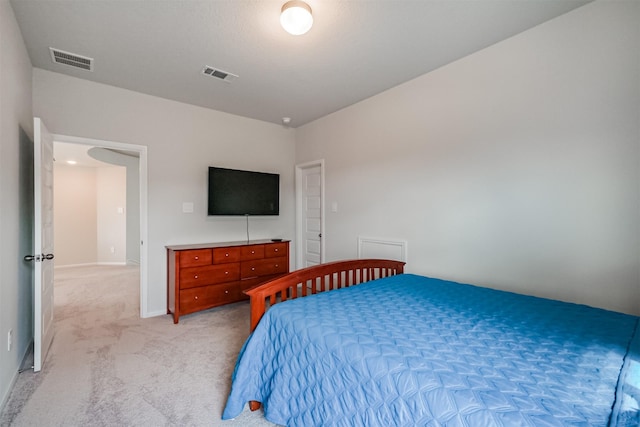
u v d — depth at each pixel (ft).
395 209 10.50
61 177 21.03
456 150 8.74
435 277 9.25
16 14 6.57
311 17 6.33
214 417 5.48
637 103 5.82
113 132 10.39
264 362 5.31
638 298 5.83
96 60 8.63
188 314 11.07
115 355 7.84
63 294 13.82
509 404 2.85
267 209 14.05
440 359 3.69
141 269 11.00
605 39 6.18
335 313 5.32
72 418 5.40
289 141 15.35
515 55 7.50
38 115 9.06
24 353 7.47
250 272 12.22
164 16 6.72
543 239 7.06
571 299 6.63
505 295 6.56
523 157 7.37
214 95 11.22
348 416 3.82
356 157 12.04
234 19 6.85
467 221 8.48
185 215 12.01
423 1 6.26
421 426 3.10
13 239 6.46
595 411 2.71
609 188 6.15
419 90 9.72
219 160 12.94
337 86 10.46
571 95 6.63
